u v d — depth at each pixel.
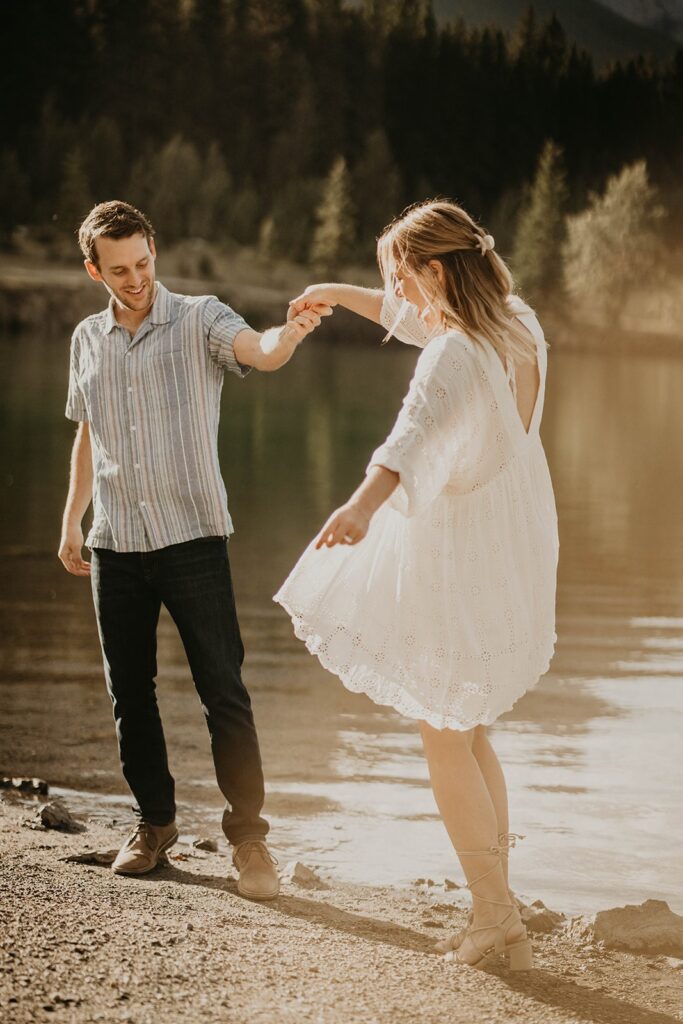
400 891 3.66
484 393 2.72
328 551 2.83
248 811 3.42
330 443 24.91
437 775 2.85
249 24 137.50
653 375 60.75
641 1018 2.58
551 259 99.44
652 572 10.83
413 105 138.12
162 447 3.35
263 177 130.62
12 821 4.13
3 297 78.88
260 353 3.31
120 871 3.49
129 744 3.54
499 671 2.74
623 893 3.74
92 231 3.31
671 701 6.29
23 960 2.60
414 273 2.81
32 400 32.16
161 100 134.88
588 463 21.58
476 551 2.75
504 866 3.02
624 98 138.62
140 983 2.54
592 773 5.00
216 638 3.39
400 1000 2.59
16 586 9.77
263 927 3.05
